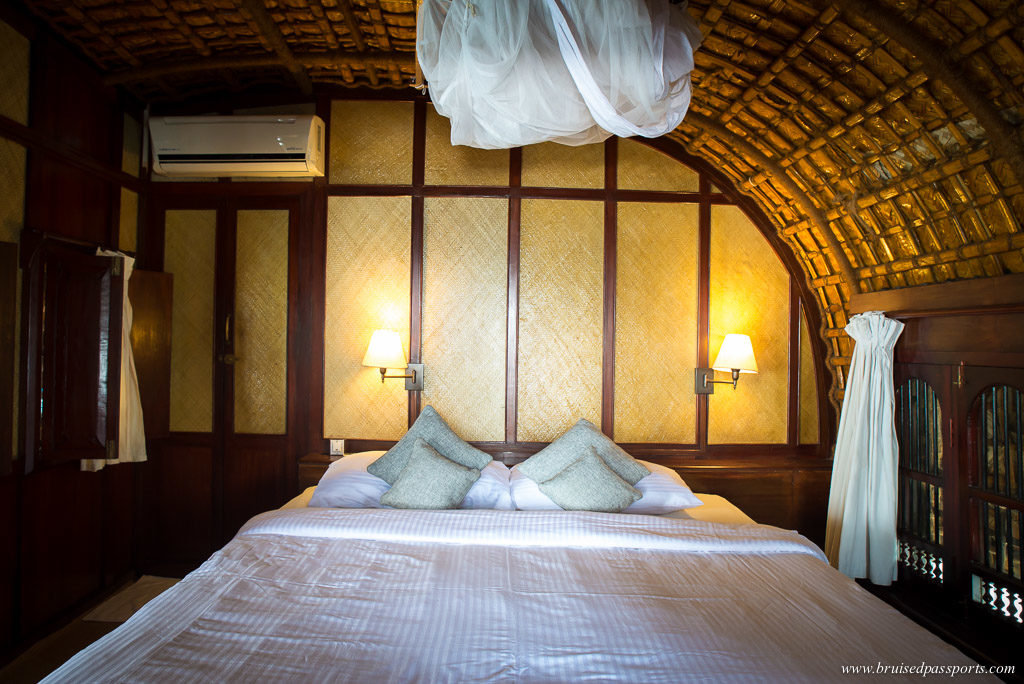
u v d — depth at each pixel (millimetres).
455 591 2055
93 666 1549
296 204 3920
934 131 2664
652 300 3949
